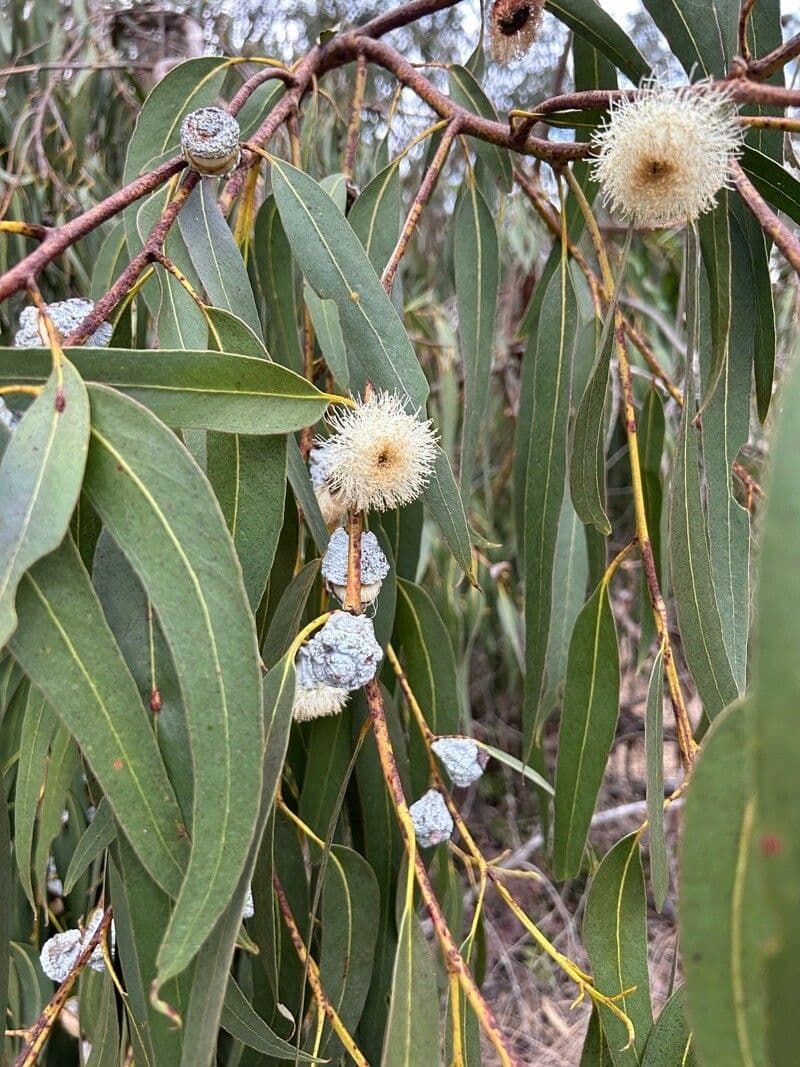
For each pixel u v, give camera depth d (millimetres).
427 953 297
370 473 316
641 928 362
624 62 424
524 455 534
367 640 317
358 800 464
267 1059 405
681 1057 337
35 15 807
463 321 480
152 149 411
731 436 387
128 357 284
